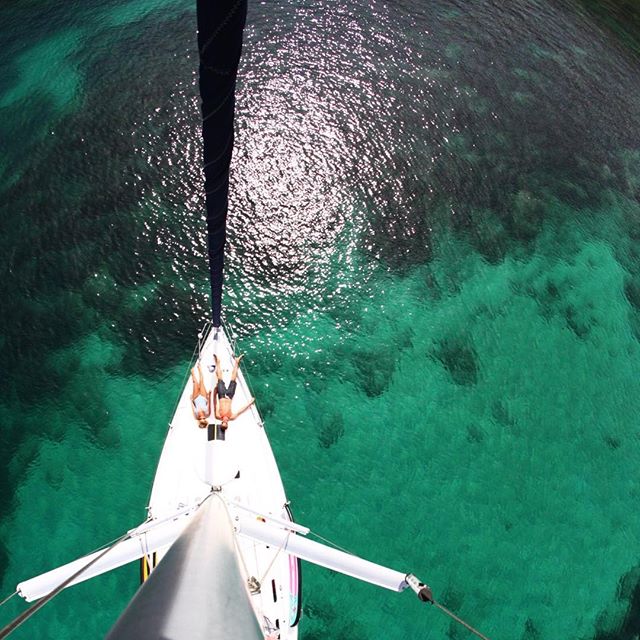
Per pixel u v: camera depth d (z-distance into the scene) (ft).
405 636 59.26
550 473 69.41
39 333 71.82
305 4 106.63
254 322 75.36
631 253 88.89
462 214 88.63
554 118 100.78
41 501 62.69
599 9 120.98
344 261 82.02
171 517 43.01
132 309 74.54
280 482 49.73
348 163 90.17
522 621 61.31
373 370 73.82
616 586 63.93
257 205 85.05
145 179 84.33
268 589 46.44
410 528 64.28
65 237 78.54
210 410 48.44
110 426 67.10
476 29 110.22
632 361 78.38
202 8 23.32
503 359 76.64
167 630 15.62
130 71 94.89
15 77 94.48
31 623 57.36
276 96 94.84
